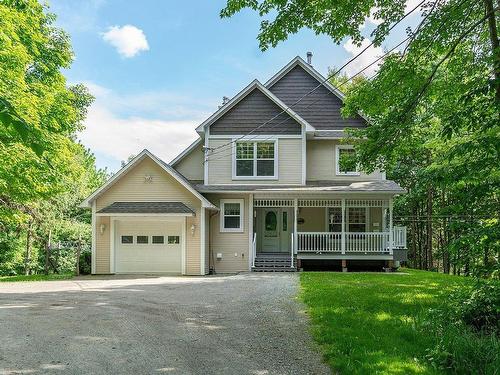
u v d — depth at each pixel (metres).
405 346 6.16
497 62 7.34
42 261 31.47
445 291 11.16
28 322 8.05
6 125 2.23
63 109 18.11
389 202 19.11
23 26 13.88
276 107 20.00
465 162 8.14
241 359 5.86
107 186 18.45
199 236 18.28
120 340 6.82
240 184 19.78
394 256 18.89
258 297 10.77
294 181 19.67
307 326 7.58
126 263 18.55
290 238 20.84
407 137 9.80
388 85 9.30
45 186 17.62
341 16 8.55
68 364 5.67
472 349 5.56
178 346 6.48
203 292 11.88
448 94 9.39
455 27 8.45
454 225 7.54
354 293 10.87
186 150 21.34
